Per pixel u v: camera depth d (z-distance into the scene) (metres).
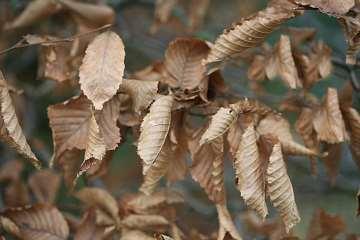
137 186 1.61
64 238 1.12
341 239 1.17
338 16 0.98
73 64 1.11
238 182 0.96
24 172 1.48
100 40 0.99
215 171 1.00
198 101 1.03
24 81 1.63
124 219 1.11
